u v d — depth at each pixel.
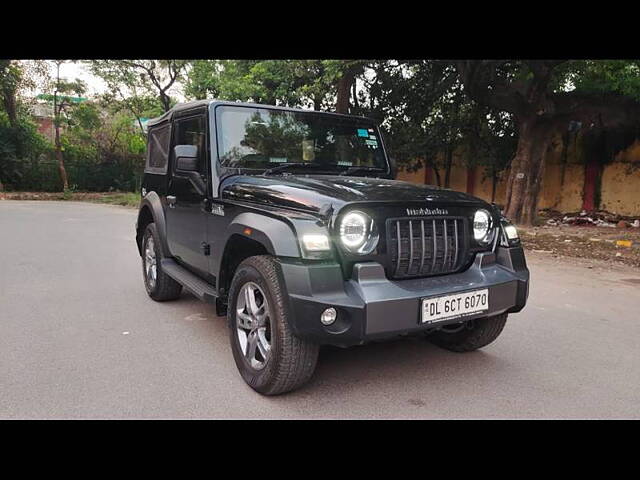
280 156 4.15
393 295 2.87
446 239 3.25
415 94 17.48
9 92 24.61
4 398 3.12
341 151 4.47
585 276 7.24
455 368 3.71
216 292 3.79
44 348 3.97
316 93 14.47
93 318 4.77
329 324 2.80
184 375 3.50
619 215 15.55
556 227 13.52
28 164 25.81
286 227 2.96
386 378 3.51
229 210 3.60
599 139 16.08
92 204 20.61
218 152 3.89
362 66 14.65
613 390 3.39
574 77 13.41
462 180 19.28
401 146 17.67
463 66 12.56
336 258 2.90
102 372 3.53
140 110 24.50
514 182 13.70
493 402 3.19
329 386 3.36
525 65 12.17
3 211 15.92
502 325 3.73
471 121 16.97
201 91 17.09
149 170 5.56
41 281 6.25
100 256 8.08
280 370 2.98
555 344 4.28
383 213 3.03
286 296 2.86
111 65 21.67
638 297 6.00
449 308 3.04
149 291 5.46
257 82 15.68
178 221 4.59
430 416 3.00
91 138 28.27
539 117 13.15
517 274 3.45
